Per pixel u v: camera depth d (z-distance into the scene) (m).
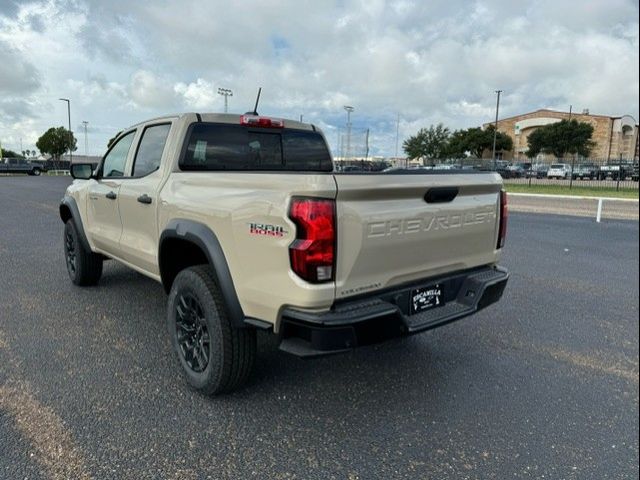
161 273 3.52
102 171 4.79
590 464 2.48
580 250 8.43
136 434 2.66
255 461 2.46
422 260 2.90
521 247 8.71
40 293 5.24
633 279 6.31
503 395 3.18
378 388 3.25
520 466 2.46
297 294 2.42
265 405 3.00
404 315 2.82
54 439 2.60
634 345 4.05
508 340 4.14
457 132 77.50
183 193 3.25
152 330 4.18
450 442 2.65
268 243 2.52
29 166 47.62
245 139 4.05
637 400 3.13
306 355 2.45
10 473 2.32
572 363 3.68
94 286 5.52
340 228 2.43
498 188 3.39
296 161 4.49
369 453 2.55
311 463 2.46
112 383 3.22
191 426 2.75
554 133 67.56
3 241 8.52
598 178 36.25
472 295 3.14
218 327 2.88
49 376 3.30
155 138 3.92
